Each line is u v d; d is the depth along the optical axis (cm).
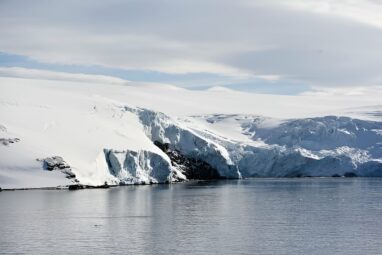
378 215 15675
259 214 15762
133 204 17750
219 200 19288
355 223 14262
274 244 11762
